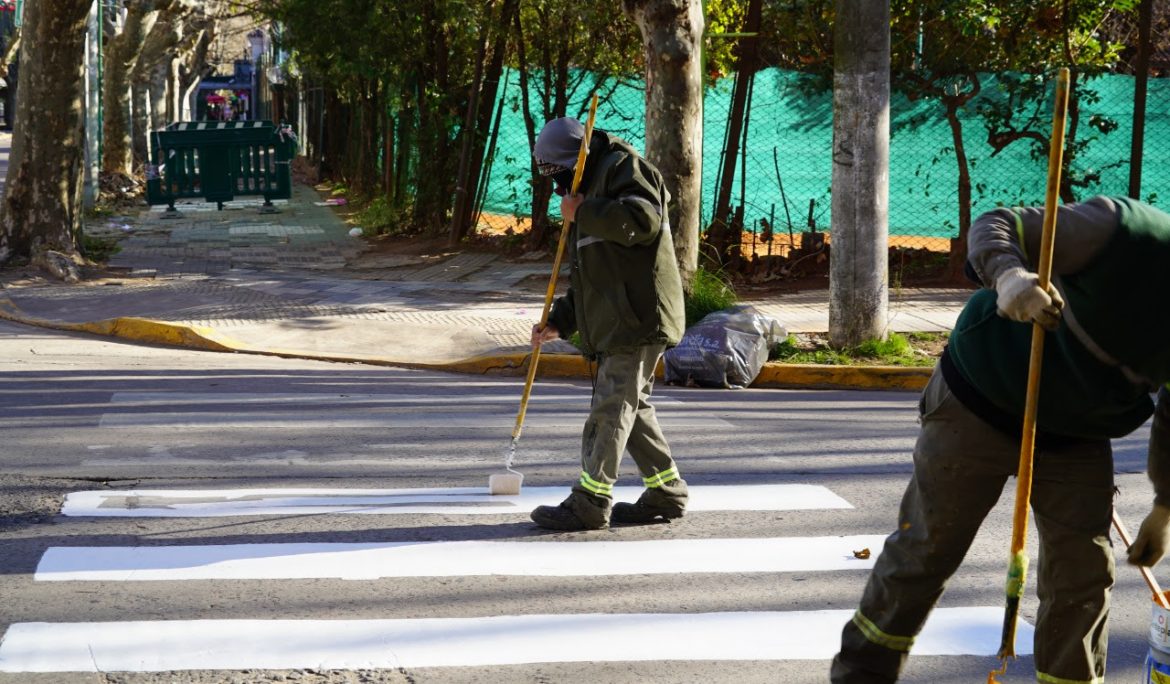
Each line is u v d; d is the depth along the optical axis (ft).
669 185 54.75
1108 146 75.15
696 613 22.00
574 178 24.79
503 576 23.85
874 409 43.78
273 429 36.94
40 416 38.37
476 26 80.23
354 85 120.37
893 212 79.51
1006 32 70.79
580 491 26.53
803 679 19.26
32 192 74.28
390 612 21.81
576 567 24.41
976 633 21.35
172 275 74.23
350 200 131.23
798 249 75.56
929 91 72.02
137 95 154.81
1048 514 15.37
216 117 377.50
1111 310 13.94
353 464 32.71
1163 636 15.46
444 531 26.73
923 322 59.88
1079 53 72.84
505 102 91.15
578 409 41.73
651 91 54.70
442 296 67.62
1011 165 76.79
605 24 79.15
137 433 36.01
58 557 24.58
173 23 155.12
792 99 79.97
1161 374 14.33
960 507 15.43
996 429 14.98
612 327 25.52
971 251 14.19
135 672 19.13
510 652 20.12
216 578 23.52
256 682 18.85
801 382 50.96
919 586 15.93
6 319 63.05
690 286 55.36
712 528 27.27
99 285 70.18
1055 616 15.52
